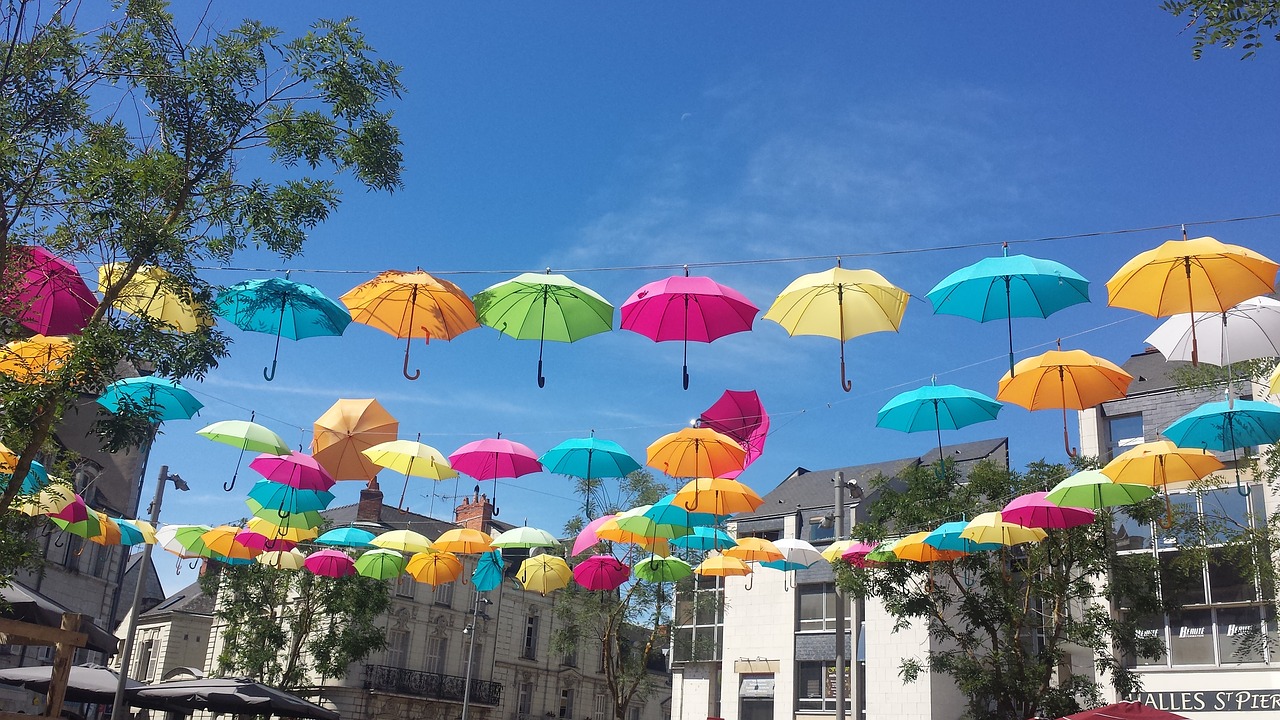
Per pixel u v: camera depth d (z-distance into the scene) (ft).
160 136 31.68
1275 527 63.26
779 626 121.29
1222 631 80.74
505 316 34.37
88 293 31.12
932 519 63.21
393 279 31.96
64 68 30.50
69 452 35.81
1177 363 92.02
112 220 29.09
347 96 32.71
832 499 131.85
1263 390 74.38
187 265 30.66
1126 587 61.67
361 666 140.56
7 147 28.09
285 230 32.19
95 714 96.94
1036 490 62.54
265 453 45.83
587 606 94.89
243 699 60.39
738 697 121.70
